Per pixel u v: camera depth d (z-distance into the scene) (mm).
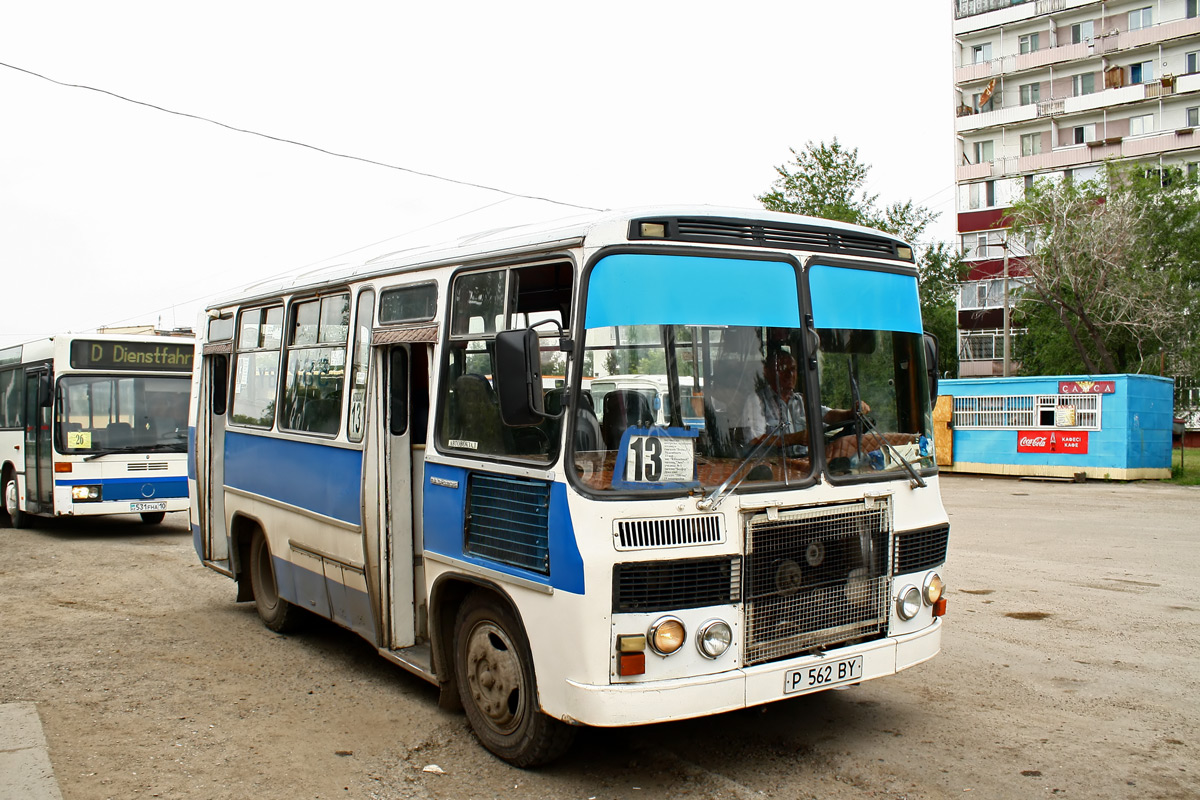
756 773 4711
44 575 10664
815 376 4746
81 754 5062
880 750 5000
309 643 7496
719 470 4398
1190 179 33844
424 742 5234
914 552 5066
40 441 14078
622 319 4344
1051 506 16266
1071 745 5039
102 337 13906
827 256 4926
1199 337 30719
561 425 4293
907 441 5141
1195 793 4414
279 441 7367
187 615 8531
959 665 6555
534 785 4605
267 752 5102
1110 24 48594
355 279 6355
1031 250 31906
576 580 4148
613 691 4066
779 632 4488
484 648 4984
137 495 13992
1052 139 50094
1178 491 18641
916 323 5348
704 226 4562
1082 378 21203
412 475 6012
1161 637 7246
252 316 8164
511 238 4922
